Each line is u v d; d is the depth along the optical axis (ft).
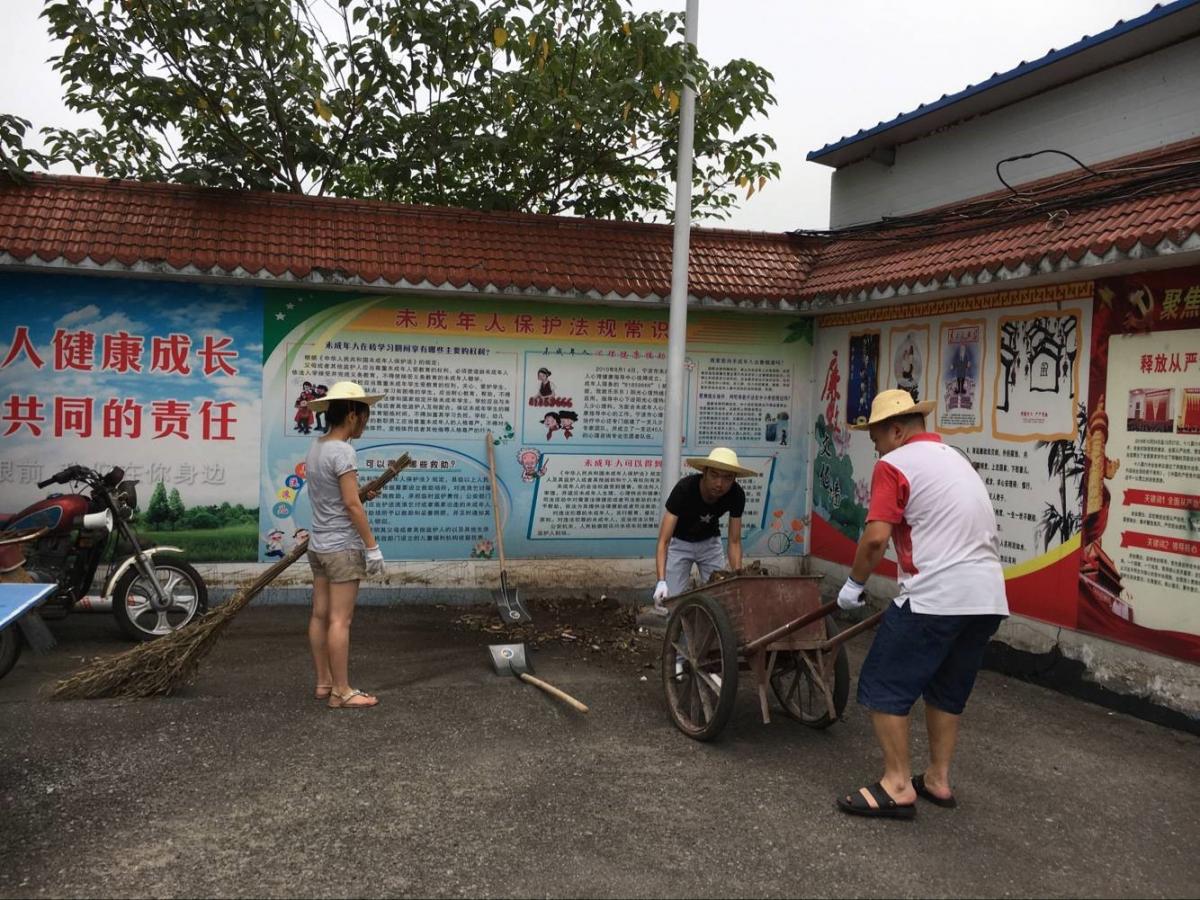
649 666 19.31
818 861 11.22
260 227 21.81
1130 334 17.28
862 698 12.54
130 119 27.14
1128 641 17.22
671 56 21.98
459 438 23.73
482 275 22.20
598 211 31.53
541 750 14.38
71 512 18.71
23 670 17.40
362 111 28.40
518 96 27.89
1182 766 14.70
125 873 10.43
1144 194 16.75
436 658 19.27
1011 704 17.66
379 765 13.55
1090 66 20.18
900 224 23.18
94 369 21.45
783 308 24.30
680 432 22.27
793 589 14.74
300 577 22.88
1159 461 16.71
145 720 14.98
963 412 21.13
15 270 20.58
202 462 22.16
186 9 25.36
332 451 15.44
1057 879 11.05
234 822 11.68
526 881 10.54
